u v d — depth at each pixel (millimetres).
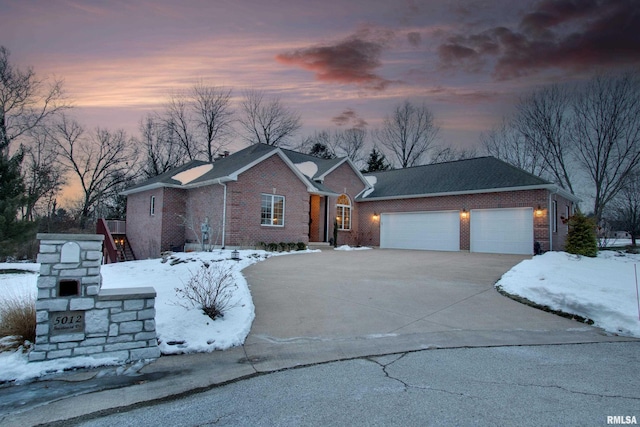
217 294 6652
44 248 4621
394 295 8430
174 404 3650
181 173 21859
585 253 15031
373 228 24094
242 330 5938
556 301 7480
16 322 5090
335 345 5512
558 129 29797
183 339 5438
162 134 37188
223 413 3439
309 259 14500
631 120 26734
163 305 6684
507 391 3822
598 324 6520
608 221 29031
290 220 19062
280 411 3455
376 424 3156
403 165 41656
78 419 3352
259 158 17594
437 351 5215
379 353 5156
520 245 17891
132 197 23109
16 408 3564
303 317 6891
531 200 17719
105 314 4820
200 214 18656
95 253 4844
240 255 13906
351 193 24531
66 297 4664
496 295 8516
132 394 3891
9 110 25031
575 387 3922
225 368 4648
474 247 19406
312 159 26562
